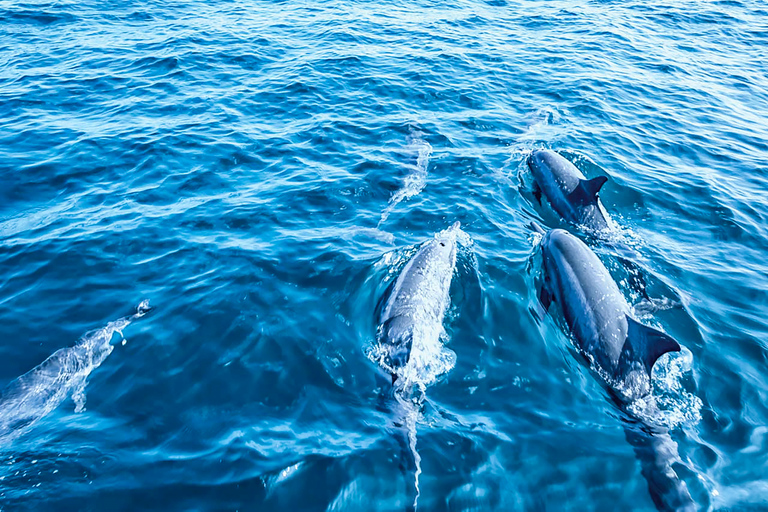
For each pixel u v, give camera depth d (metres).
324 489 6.70
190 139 15.41
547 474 6.91
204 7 29.17
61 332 9.03
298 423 7.57
